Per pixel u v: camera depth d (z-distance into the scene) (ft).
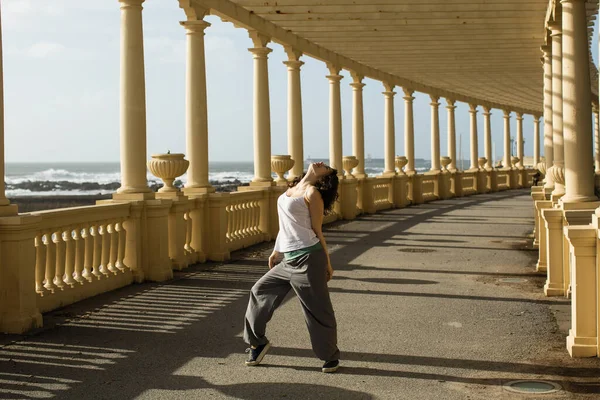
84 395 17.03
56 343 21.89
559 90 40.60
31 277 23.86
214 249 40.11
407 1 44.14
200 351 21.01
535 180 106.22
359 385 17.67
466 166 364.17
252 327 19.38
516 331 23.08
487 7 44.83
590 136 27.35
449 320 24.81
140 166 33.30
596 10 44.60
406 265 37.91
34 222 23.66
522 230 55.36
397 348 21.13
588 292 19.74
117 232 31.58
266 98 49.93
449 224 61.05
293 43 55.31
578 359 19.58
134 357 20.34
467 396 16.71
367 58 66.69
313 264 18.79
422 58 66.28
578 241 19.63
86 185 239.30
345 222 63.57
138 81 33.37
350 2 43.83
